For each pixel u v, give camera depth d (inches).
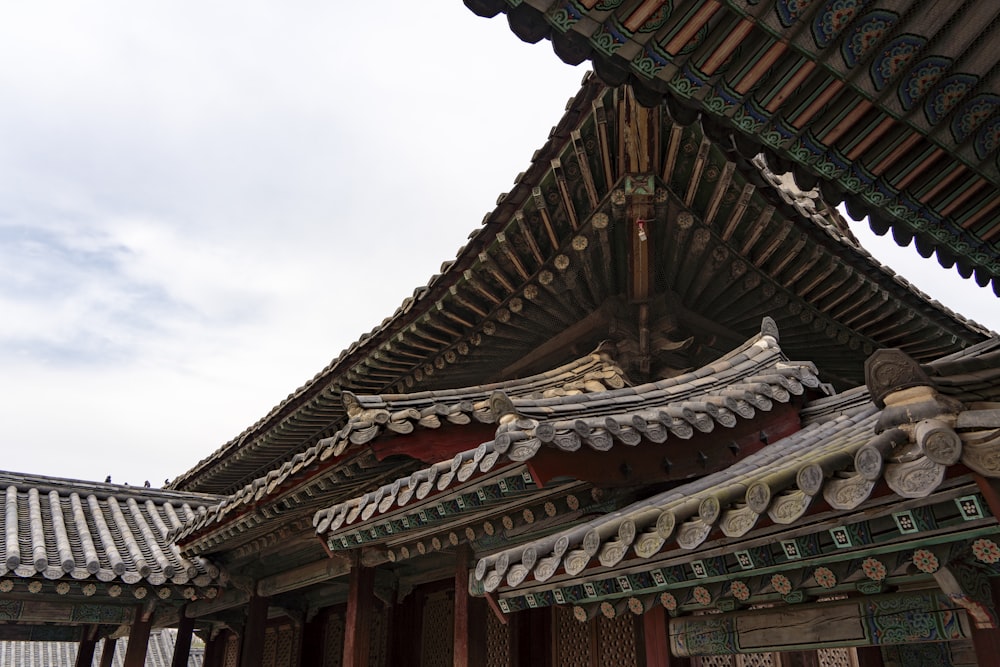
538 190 255.1
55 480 448.1
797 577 131.4
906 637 126.6
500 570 161.6
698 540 124.0
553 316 307.6
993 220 135.2
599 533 142.7
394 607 346.0
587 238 263.6
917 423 89.8
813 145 120.3
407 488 205.0
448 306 315.6
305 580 322.0
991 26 98.2
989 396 89.9
